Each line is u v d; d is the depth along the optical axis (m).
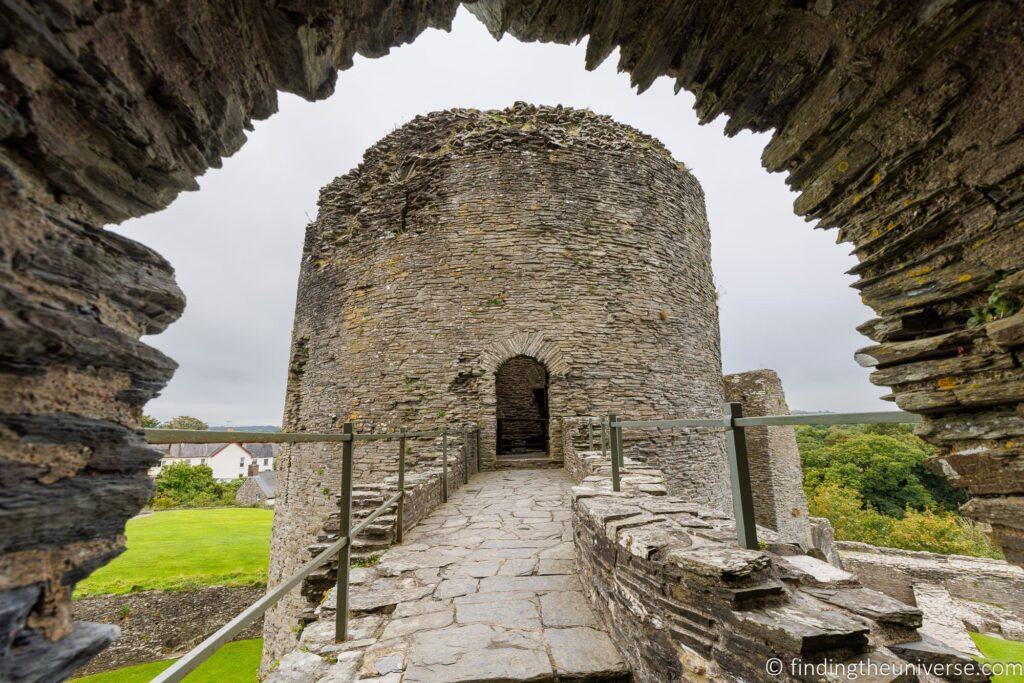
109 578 13.78
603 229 9.86
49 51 0.99
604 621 2.49
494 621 2.56
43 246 0.96
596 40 2.60
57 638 0.93
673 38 2.57
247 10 1.56
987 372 1.99
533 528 4.38
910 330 2.42
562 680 2.05
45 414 0.92
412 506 4.45
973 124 1.99
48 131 1.03
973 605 11.57
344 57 2.12
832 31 2.23
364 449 9.10
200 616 13.20
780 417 1.63
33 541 0.89
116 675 11.56
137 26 1.20
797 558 1.89
